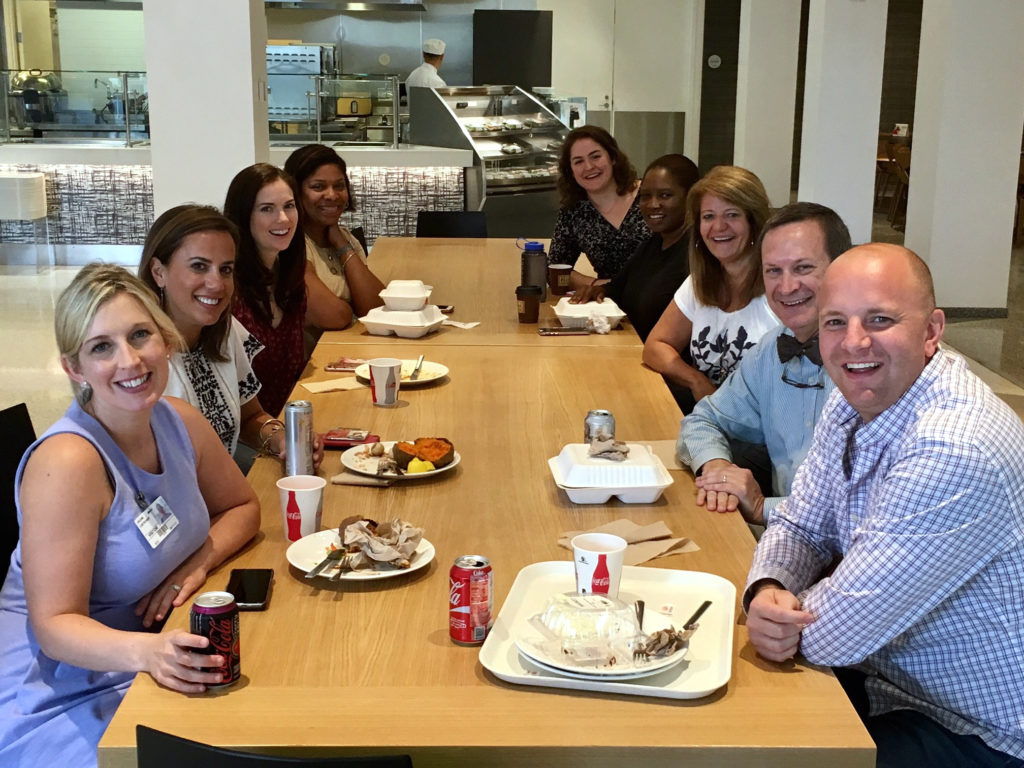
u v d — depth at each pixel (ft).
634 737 4.27
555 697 4.59
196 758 3.84
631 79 40.42
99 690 5.62
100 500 5.54
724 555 6.16
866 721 5.55
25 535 5.40
